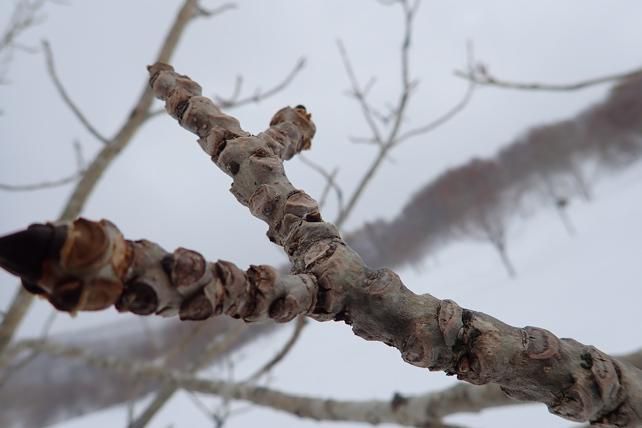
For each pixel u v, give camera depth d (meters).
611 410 0.23
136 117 0.72
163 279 0.21
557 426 0.95
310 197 0.25
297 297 0.22
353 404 0.62
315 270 0.23
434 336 0.23
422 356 0.23
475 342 0.23
